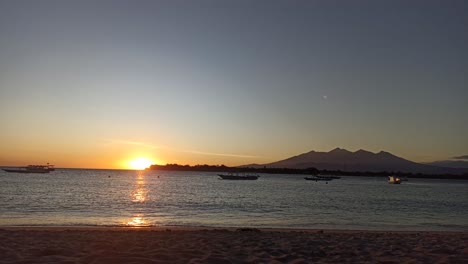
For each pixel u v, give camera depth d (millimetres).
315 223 31516
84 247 12414
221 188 97188
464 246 14156
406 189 119500
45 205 44594
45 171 164750
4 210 38781
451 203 61625
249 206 48375
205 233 18141
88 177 158250
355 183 172375
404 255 11836
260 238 16031
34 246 12422
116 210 40375
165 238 15664
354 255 11914
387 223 32719
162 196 63875
